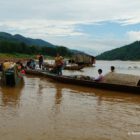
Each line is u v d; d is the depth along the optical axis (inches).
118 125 460.8
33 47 6752.0
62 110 554.9
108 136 403.5
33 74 1336.1
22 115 503.2
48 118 489.1
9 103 607.8
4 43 6299.2
